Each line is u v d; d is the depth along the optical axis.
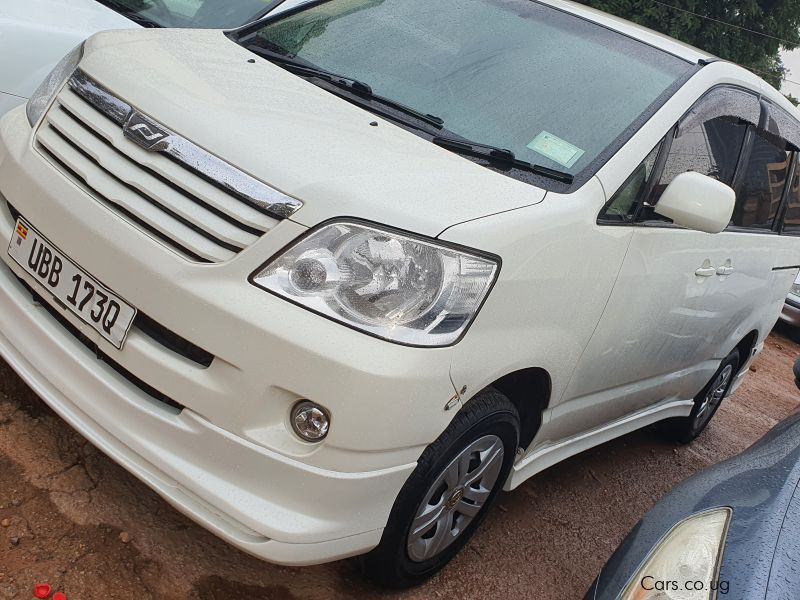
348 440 2.19
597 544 3.65
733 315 4.25
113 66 2.63
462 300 2.31
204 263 2.25
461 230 2.31
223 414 2.22
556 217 2.61
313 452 2.21
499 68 3.15
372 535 2.40
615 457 4.64
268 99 2.62
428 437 2.35
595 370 3.11
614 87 3.17
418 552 2.67
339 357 2.15
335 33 3.32
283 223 2.22
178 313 2.24
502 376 2.54
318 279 2.20
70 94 2.65
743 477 2.22
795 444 2.38
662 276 3.21
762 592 1.76
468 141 2.82
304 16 3.49
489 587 3.03
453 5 3.46
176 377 2.27
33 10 4.02
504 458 2.87
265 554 2.23
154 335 2.33
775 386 8.13
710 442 5.51
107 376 2.40
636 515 4.08
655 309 3.28
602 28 3.46
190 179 2.31
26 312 2.56
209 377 2.24
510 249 2.42
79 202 2.44
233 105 2.51
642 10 22.69
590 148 2.93
